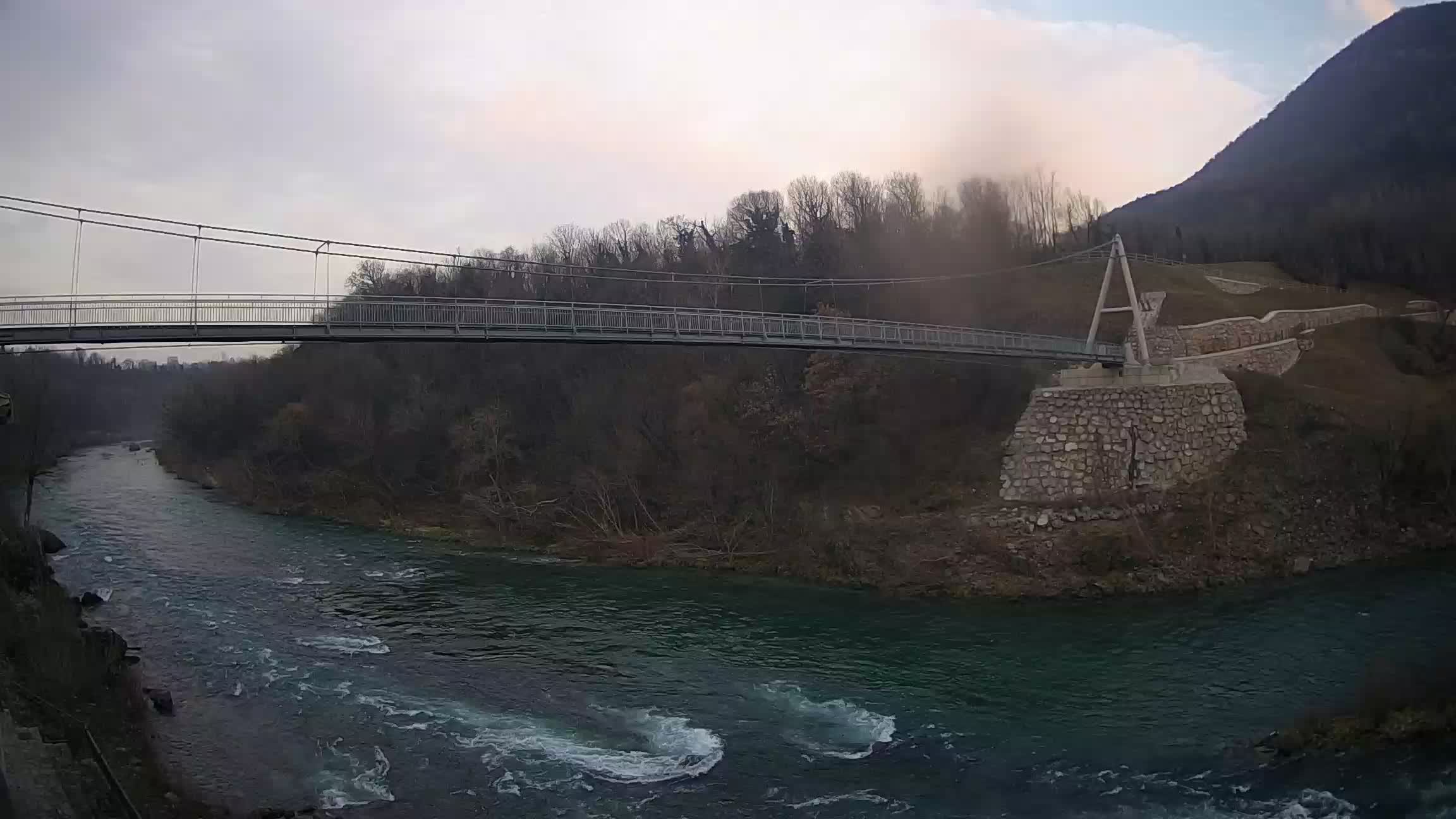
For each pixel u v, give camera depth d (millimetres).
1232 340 56562
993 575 39281
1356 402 48219
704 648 32594
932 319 64938
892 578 40469
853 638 33344
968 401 51094
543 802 21109
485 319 36469
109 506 67812
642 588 42000
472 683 29188
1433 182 133750
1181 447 44219
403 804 21016
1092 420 44312
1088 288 69125
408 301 34656
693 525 51156
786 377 57375
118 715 24766
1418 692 25000
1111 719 25312
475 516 58938
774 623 35594
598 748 24062
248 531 58469
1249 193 174375
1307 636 31047
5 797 16109
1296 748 22703
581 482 56938
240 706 27172
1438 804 19812
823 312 61531
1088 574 38562
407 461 69625
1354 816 19609
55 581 38938
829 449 51156
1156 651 30688
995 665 30047
